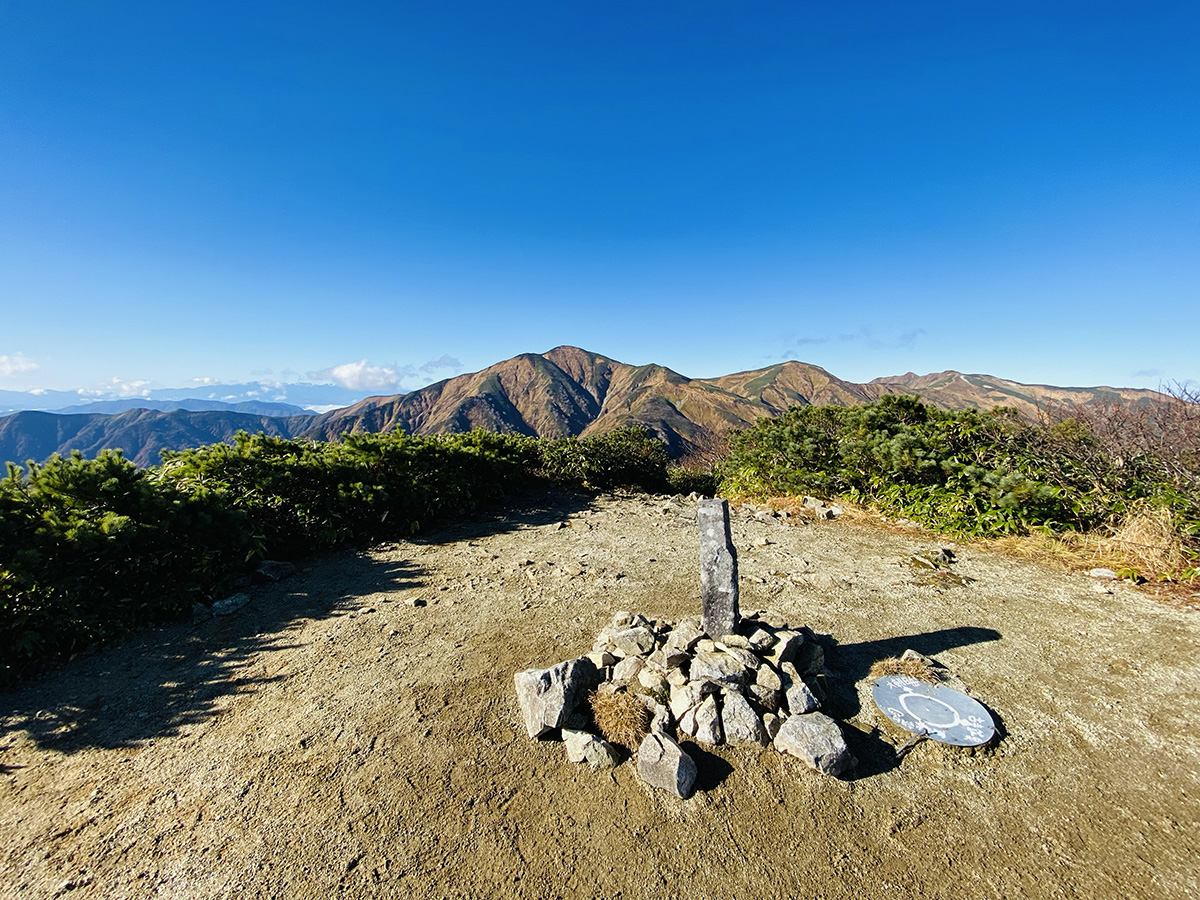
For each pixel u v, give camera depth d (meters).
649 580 4.93
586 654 3.54
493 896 1.99
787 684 2.91
